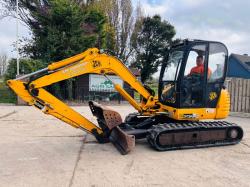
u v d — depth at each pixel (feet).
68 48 55.62
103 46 72.02
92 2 80.12
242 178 13.75
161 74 21.56
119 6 117.50
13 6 70.79
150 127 20.67
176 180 13.35
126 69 20.20
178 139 18.75
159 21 120.37
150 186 12.59
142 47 122.52
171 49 20.99
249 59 95.50
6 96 58.29
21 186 12.42
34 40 60.59
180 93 19.21
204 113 19.94
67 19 55.98
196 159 16.80
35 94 17.42
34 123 28.91
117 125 19.42
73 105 48.93
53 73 17.75
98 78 57.16
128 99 21.71
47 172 14.23
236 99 41.63
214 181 13.29
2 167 14.94
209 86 19.98
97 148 19.07
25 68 53.36
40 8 63.10
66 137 22.47
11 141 20.93
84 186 12.50
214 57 20.03
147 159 16.65
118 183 12.89
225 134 20.12
